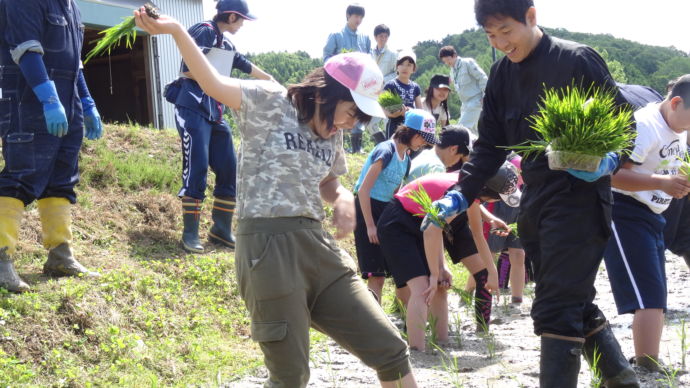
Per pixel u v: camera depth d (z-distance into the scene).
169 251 7.58
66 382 4.77
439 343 6.00
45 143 5.75
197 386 5.01
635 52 88.69
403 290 6.71
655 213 4.63
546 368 3.55
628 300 4.53
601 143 3.37
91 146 9.06
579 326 3.58
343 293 3.41
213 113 7.80
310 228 3.36
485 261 5.99
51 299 5.50
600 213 3.58
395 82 10.80
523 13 3.59
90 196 8.11
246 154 3.35
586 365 4.80
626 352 5.16
